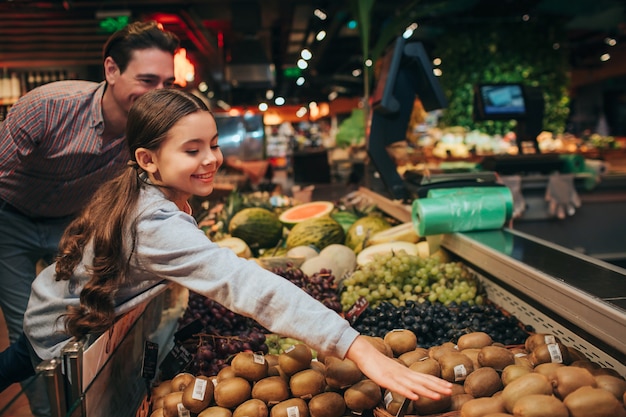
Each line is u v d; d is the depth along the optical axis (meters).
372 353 1.29
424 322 1.97
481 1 9.21
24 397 1.16
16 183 2.34
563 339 1.81
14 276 2.46
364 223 3.21
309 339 1.30
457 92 9.10
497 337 1.91
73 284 1.57
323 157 6.66
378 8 9.87
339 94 17.80
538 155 5.64
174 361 1.83
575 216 5.81
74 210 2.53
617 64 16.12
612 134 18.84
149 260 1.41
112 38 2.21
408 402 1.41
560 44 9.34
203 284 1.36
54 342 1.64
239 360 1.56
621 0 9.06
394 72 3.30
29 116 2.23
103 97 2.30
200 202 4.16
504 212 2.53
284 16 12.09
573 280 1.70
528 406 1.27
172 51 2.27
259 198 4.24
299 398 1.52
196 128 1.42
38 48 7.72
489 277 2.41
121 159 2.46
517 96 5.70
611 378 1.37
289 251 2.93
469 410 1.39
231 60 12.83
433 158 7.04
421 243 2.88
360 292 2.31
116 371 1.60
